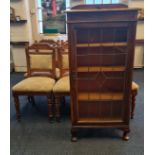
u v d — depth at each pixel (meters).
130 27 1.55
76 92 1.79
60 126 2.22
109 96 1.84
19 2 3.88
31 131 2.13
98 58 1.73
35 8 4.12
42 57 2.44
